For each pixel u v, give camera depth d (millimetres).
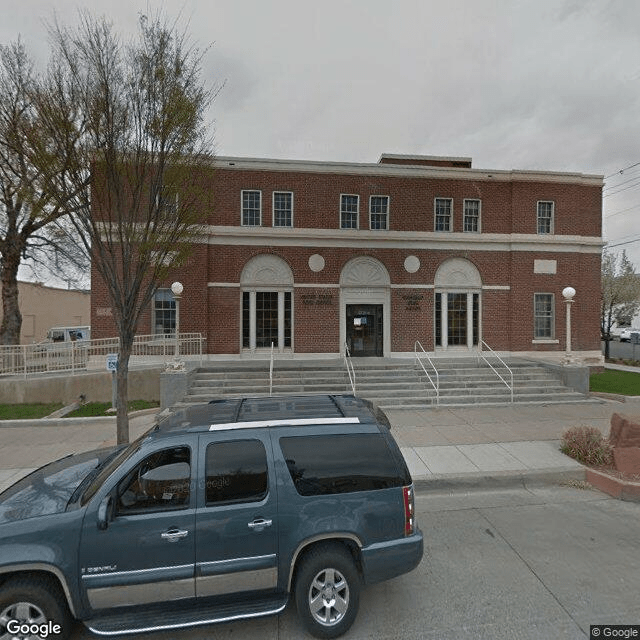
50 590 2674
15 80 6340
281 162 14219
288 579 2891
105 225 6191
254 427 3119
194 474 2898
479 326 15102
